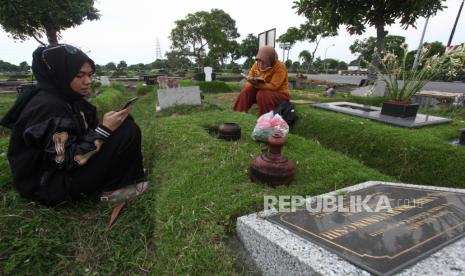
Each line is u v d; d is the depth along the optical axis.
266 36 7.97
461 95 6.79
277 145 2.17
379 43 7.58
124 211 2.14
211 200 1.98
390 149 3.29
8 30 10.93
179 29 25.83
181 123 4.11
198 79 15.64
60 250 1.78
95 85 12.03
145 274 1.63
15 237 1.79
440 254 1.33
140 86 13.00
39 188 2.01
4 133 4.68
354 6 7.29
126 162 2.29
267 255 1.51
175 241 1.66
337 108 4.88
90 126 2.45
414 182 2.92
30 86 2.09
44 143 1.81
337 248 1.37
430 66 3.94
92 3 11.41
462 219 1.62
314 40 21.16
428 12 7.03
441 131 3.58
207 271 1.47
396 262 1.27
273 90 4.38
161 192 2.22
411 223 1.58
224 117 4.45
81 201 2.22
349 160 2.75
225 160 2.68
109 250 1.81
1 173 2.38
